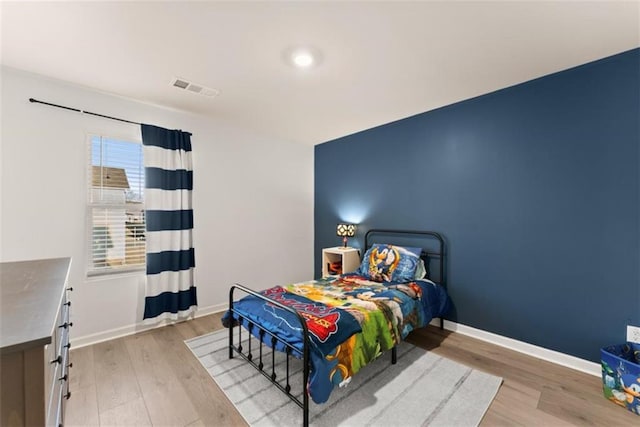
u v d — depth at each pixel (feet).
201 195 10.84
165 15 5.21
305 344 5.10
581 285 7.14
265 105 9.61
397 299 7.70
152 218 9.23
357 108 9.89
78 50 6.37
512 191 8.26
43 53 6.49
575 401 5.91
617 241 6.63
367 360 6.10
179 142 9.92
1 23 5.39
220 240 11.43
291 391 6.23
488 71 7.34
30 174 7.52
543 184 7.70
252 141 12.51
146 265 9.20
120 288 8.98
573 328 7.25
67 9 5.01
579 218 7.15
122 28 5.59
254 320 6.77
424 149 10.34
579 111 7.11
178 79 7.77
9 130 7.23
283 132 12.75
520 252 8.14
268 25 5.51
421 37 5.88
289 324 5.88
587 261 7.04
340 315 6.24
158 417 5.47
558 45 6.18
